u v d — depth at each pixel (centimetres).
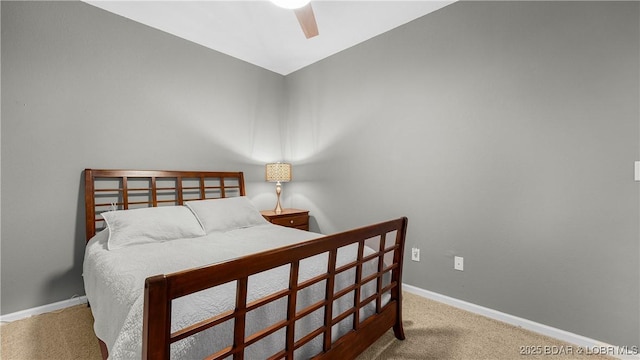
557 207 179
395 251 173
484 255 210
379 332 156
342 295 128
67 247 221
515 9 194
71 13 219
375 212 280
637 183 155
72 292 223
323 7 229
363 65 287
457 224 224
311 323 124
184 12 239
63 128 217
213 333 93
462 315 209
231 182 324
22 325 192
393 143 264
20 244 203
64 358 158
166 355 73
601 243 165
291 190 371
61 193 217
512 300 198
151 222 207
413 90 249
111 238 187
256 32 271
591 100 167
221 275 83
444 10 229
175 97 278
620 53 158
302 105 354
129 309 106
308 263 137
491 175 206
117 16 242
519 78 193
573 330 174
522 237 193
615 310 161
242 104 333
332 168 320
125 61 246
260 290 109
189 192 289
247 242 198
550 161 181
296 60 333
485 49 207
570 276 175
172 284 73
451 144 226
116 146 242
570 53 174
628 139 157
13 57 197
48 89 211
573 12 172
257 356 103
